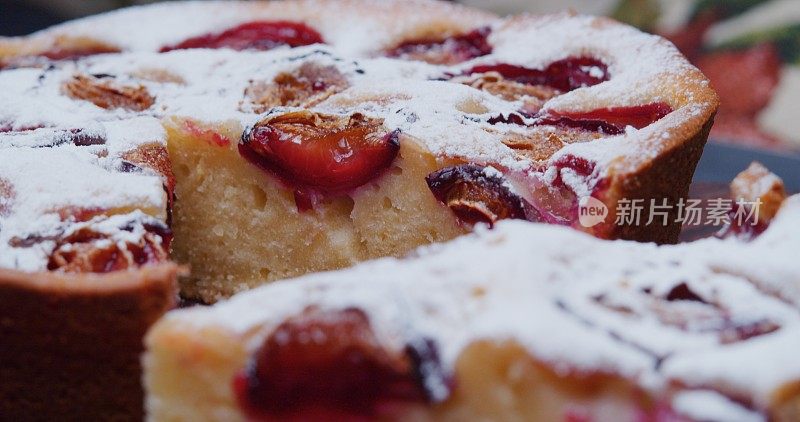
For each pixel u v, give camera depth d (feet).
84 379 1.27
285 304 1.19
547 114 1.48
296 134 1.44
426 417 1.17
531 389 1.15
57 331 1.25
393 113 1.46
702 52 1.86
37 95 1.56
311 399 1.17
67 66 1.65
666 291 1.20
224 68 1.60
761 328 1.16
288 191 1.48
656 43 1.56
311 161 1.44
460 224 1.42
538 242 1.22
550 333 1.14
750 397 1.12
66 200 1.35
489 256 1.21
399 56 1.66
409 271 1.21
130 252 1.31
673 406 1.13
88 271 1.29
